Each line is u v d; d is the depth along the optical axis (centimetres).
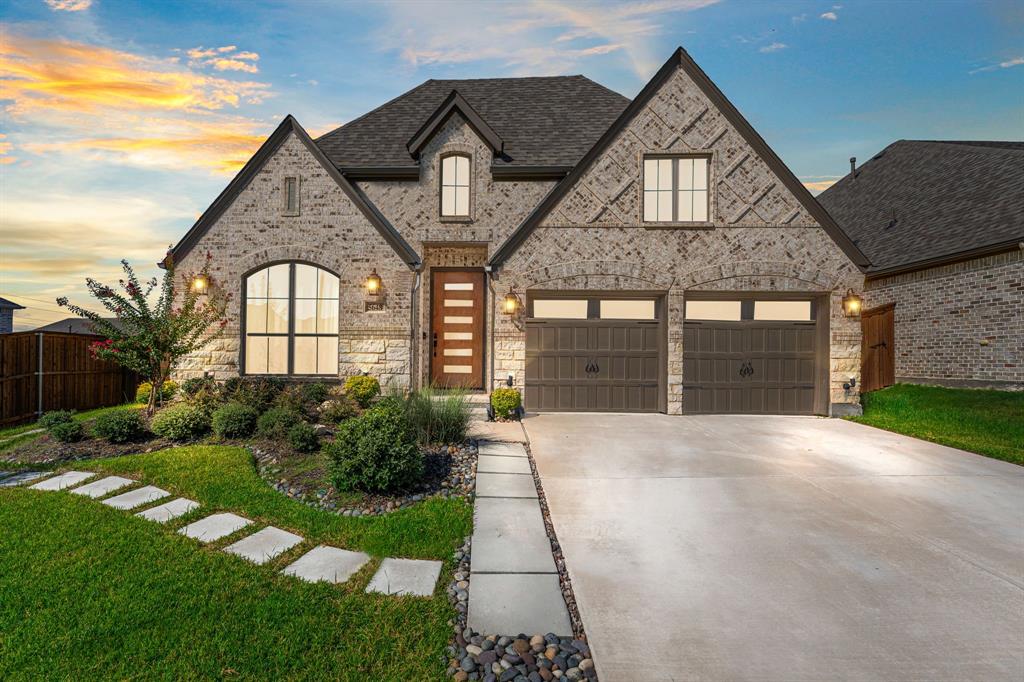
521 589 390
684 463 759
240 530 493
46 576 393
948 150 1733
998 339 1175
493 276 1191
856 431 1011
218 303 1162
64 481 631
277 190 1177
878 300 1538
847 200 2011
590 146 1322
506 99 1509
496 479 663
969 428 991
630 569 427
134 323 949
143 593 370
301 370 1184
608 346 1221
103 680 282
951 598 384
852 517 547
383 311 1167
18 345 1088
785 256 1185
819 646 323
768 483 665
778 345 1218
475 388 1326
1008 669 302
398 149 1346
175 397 1098
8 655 303
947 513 560
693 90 1191
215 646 312
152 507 548
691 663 306
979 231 1247
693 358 1209
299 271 1183
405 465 585
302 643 315
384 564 427
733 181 1187
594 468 729
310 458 709
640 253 1193
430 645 316
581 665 304
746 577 414
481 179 1284
